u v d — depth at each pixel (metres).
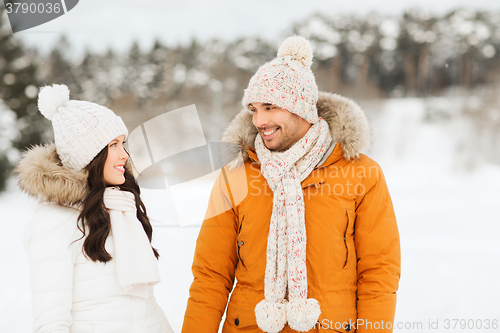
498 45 36.50
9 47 16.84
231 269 1.61
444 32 38.84
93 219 1.23
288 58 1.52
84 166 1.26
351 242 1.47
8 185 13.32
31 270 1.15
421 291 3.07
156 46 30.39
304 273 1.41
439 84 38.34
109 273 1.25
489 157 19.53
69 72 26.81
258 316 1.39
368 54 38.34
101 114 1.28
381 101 28.11
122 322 1.24
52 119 1.28
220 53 30.70
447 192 11.54
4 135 15.09
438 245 4.63
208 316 1.54
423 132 23.02
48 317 1.10
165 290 3.04
